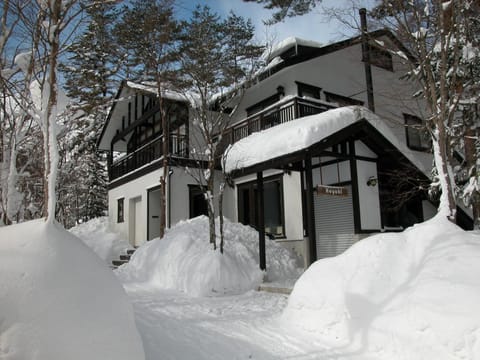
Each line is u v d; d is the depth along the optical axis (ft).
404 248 16.99
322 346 15.34
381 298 15.35
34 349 8.54
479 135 31.63
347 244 34.14
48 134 12.07
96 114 56.08
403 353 13.19
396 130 45.60
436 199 36.27
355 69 49.98
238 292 28.04
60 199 64.64
